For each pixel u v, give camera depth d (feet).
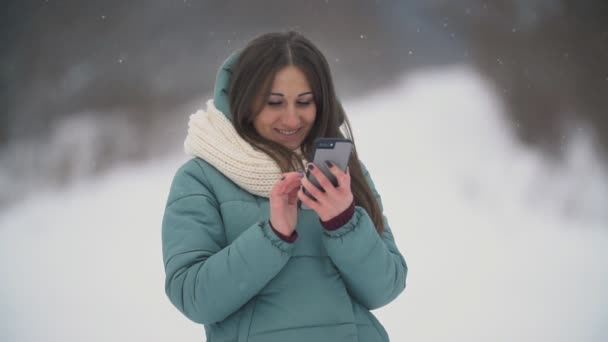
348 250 5.62
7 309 16.24
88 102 32.04
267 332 5.62
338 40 34.27
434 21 34.01
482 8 33.58
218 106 6.24
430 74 32.42
